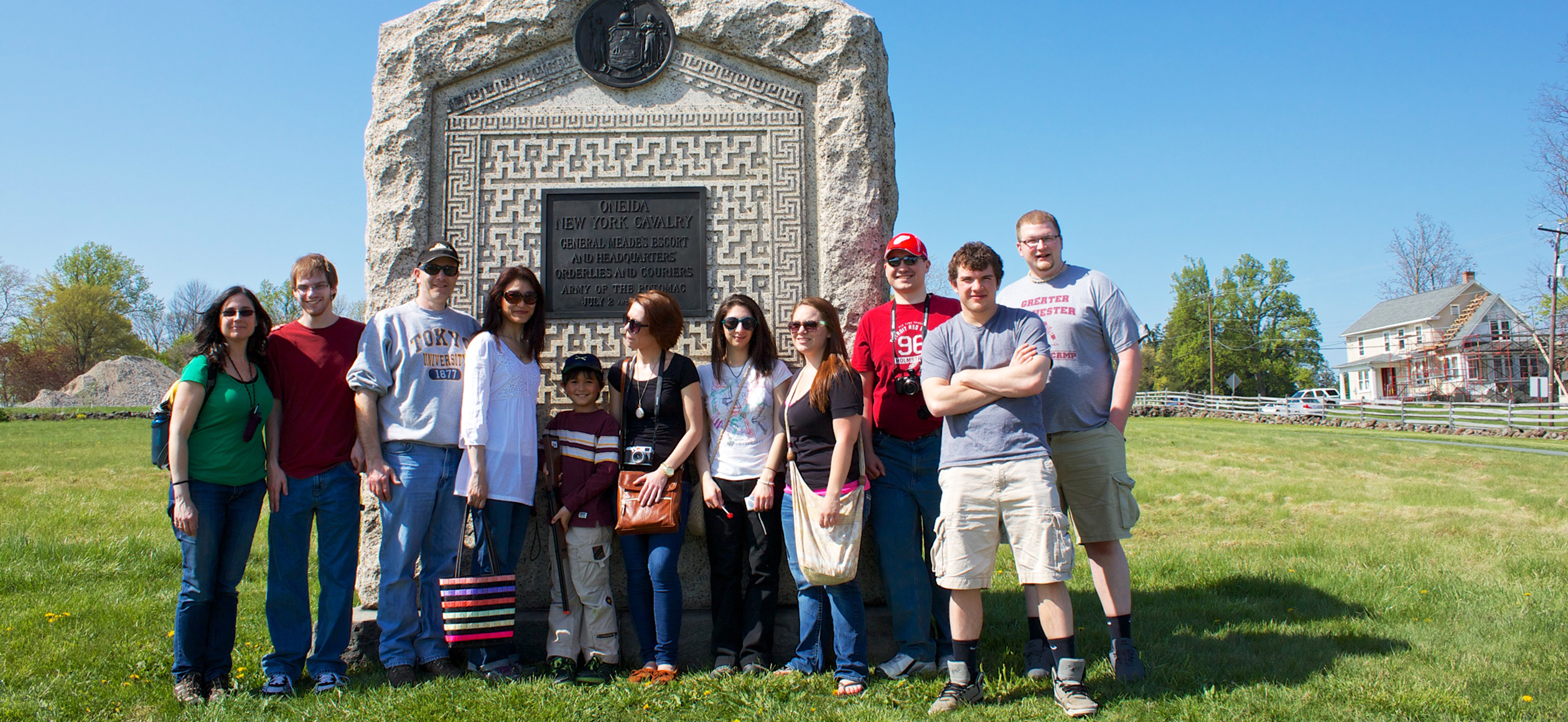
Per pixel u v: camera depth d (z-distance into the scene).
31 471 14.30
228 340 3.99
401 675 4.12
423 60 5.39
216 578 4.02
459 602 4.04
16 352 55.03
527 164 5.36
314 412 4.12
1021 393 3.68
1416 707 3.62
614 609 4.39
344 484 4.16
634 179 5.34
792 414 4.14
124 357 51.72
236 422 3.96
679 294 5.24
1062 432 4.26
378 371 4.16
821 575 3.93
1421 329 49.78
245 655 4.62
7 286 60.12
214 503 3.94
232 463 3.95
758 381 4.42
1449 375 46.19
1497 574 6.20
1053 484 3.73
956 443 3.85
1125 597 4.21
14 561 6.84
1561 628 4.82
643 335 4.34
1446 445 19.61
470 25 5.41
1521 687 3.87
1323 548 7.40
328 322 4.30
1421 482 12.47
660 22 5.43
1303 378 58.78
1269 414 33.16
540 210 5.32
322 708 3.71
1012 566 7.39
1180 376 60.91
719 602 4.37
